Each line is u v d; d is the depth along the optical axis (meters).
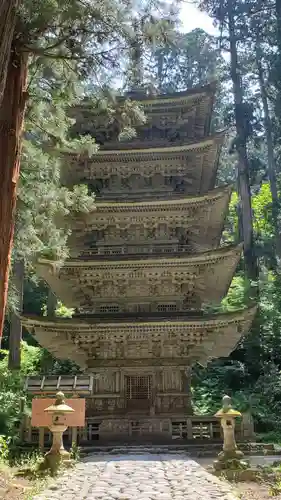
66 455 13.38
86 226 22.48
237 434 18.91
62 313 33.88
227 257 20.31
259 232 42.03
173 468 13.09
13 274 29.11
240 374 30.50
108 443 18.91
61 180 23.77
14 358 29.03
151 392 20.39
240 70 38.62
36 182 16.25
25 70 9.73
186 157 23.06
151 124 24.55
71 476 11.91
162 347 20.80
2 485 10.59
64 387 18.06
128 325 20.02
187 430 19.27
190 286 21.34
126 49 10.89
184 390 20.39
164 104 23.84
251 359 31.25
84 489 10.16
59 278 21.41
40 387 18.03
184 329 20.27
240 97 37.91
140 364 20.61
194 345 20.67
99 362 20.73
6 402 19.45
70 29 10.17
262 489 10.38
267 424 23.83
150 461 14.62
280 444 19.91
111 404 20.27
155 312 21.02
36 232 16.97
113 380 20.58
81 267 20.91
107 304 21.75
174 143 22.73
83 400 16.22
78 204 17.48
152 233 22.59
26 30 9.52
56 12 9.71
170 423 19.64
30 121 14.84
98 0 10.17
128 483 10.86
